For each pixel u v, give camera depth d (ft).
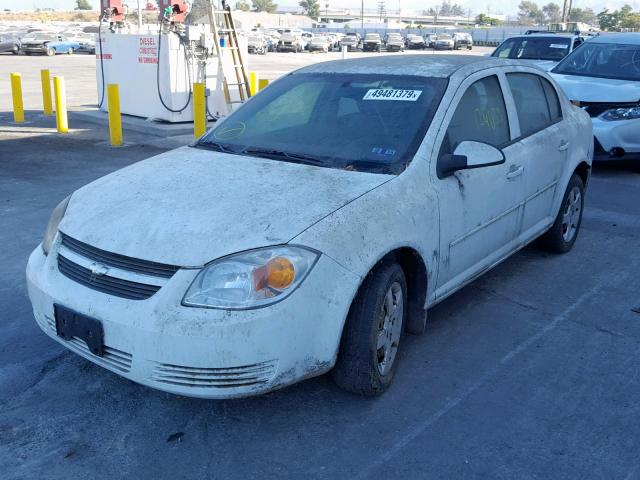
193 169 12.72
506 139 15.49
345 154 12.95
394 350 12.30
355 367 11.38
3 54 136.46
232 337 9.69
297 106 14.79
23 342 13.93
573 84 30.58
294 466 10.22
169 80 42.68
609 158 29.27
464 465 10.28
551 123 17.89
